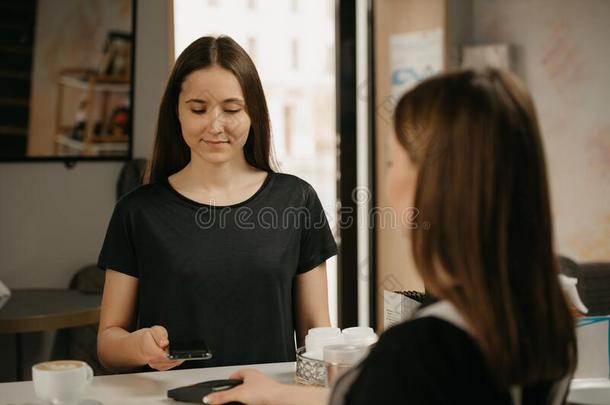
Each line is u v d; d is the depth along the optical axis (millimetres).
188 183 1705
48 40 3244
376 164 3920
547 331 802
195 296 1625
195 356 1366
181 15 3564
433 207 800
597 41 3697
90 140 3328
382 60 3939
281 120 4098
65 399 1262
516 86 815
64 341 3236
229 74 1614
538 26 3934
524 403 816
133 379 1462
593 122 3730
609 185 3668
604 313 1823
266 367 1563
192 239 1641
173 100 1688
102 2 3316
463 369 757
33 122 3242
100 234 3367
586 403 1342
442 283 804
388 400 747
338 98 3910
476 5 4180
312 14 4047
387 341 783
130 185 3320
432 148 802
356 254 3914
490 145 778
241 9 3779
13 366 3164
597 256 3717
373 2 3914
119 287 1660
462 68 860
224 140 1609
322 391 1251
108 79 3342
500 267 774
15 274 3248
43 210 3281
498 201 776
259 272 1657
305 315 1761
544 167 809
